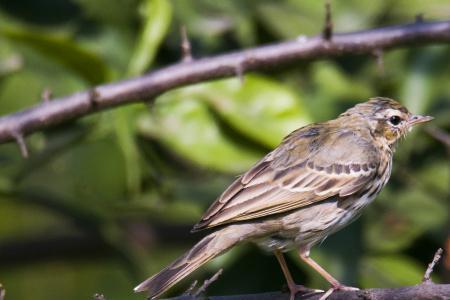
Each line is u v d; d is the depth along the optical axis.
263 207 12.27
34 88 15.53
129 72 13.81
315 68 15.29
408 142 15.06
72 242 16.75
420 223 14.67
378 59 13.27
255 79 14.13
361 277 14.13
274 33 15.23
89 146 14.41
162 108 14.29
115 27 14.62
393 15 15.52
